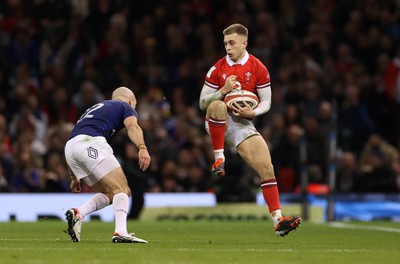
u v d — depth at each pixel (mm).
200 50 72938
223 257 24375
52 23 74438
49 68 71188
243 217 57156
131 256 24234
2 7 74000
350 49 74000
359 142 68438
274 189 32031
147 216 56875
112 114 30047
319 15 75438
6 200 54688
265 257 24641
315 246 30016
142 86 70125
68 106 68750
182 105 67938
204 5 75375
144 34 73438
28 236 34281
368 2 75562
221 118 31906
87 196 55625
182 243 30281
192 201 57594
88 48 72750
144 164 29266
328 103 66000
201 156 61656
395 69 71000
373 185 61594
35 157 59000
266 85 32656
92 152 29172
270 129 65750
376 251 27812
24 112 64188
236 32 32562
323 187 60719
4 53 71500
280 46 72562
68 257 23781
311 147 62094
